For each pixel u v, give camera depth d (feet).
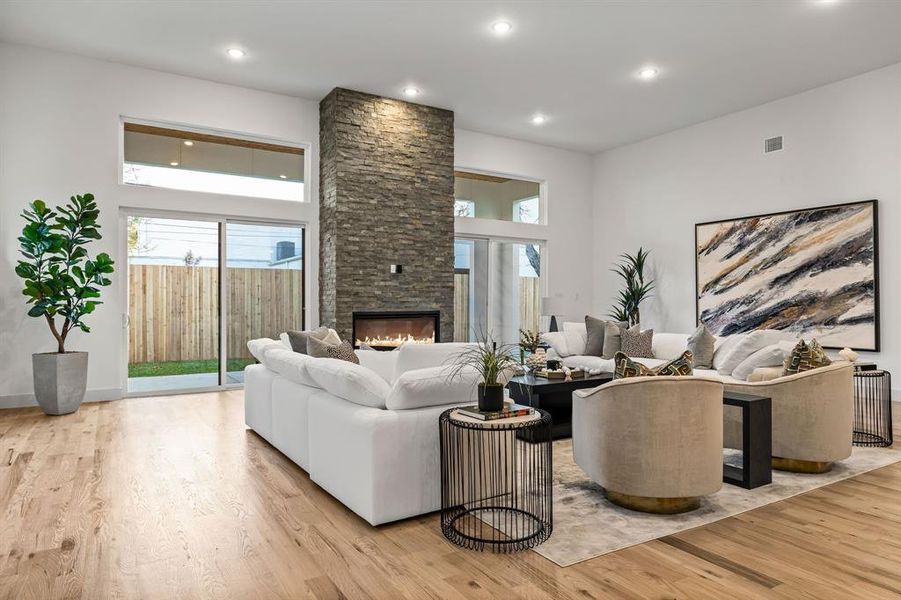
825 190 21.07
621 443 9.13
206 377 21.49
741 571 7.32
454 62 19.29
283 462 12.27
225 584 6.98
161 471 11.55
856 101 20.21
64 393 16.90
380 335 22.47
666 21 16.38
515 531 8.56
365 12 15.99
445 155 23.99
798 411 11.23
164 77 20.24
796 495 10.18
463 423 8.43
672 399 8.86
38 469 11.61
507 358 9.52
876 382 14.94
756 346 15.89
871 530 8.62
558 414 16.33
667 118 25.05
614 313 29.86
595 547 8.03
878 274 19.44
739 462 12.32
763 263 22.81
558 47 18.07
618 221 29.68
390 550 7.96
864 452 13.01
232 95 21.42
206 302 21.47
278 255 22.75
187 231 21.09
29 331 18.30
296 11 15.97
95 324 19.33
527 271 29.40
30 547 7.98
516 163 28.35
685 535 8.45
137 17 16.35
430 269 23.57
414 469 9.01
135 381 20.29
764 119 23.13
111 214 19.48
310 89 21.79
